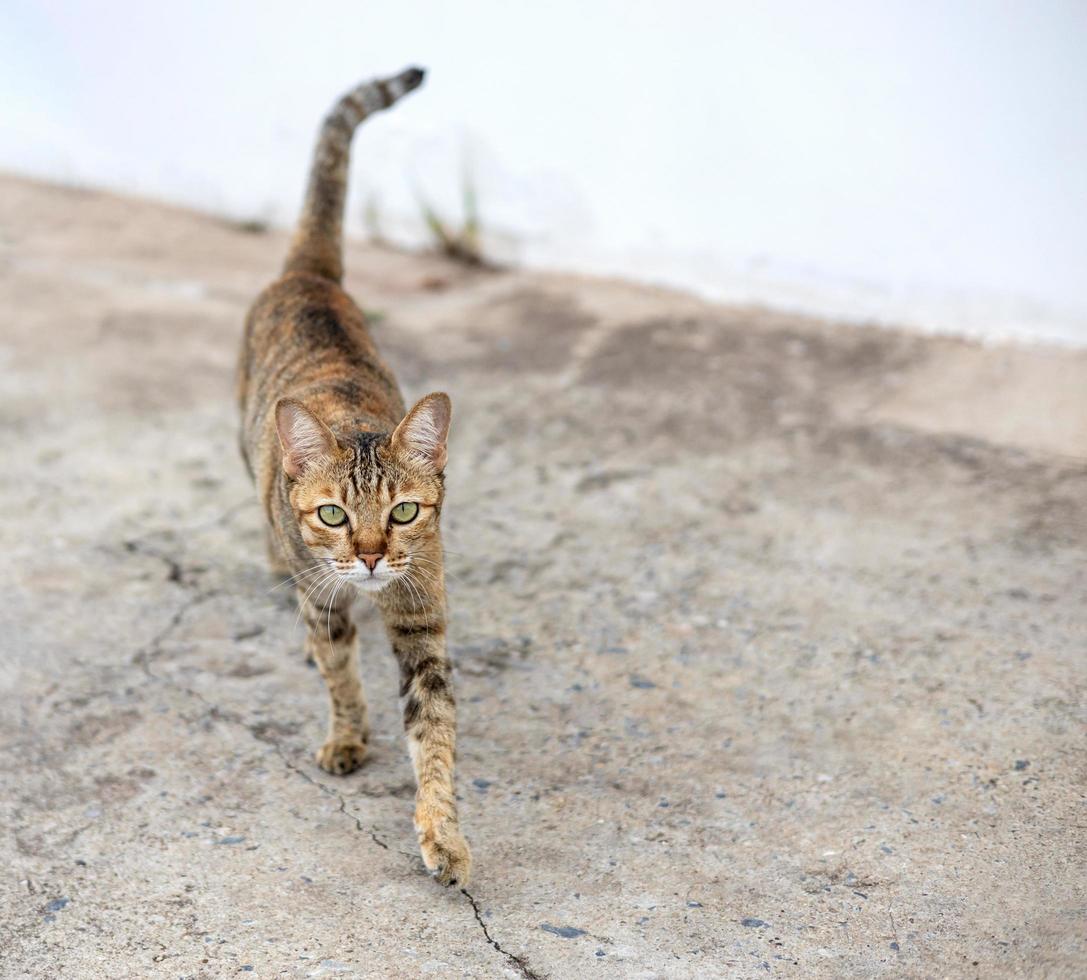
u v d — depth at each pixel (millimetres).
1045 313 1815
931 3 1824
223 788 1135
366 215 2309
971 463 1551
